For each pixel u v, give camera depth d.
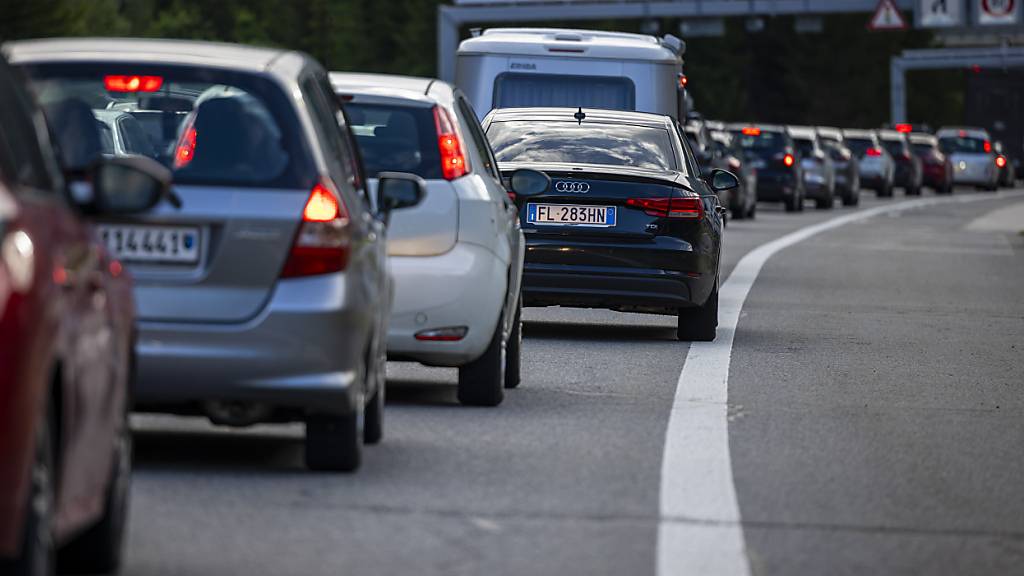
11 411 12.02
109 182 15.88
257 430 24.58
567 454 23.30
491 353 27.45
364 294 21.06
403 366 32.81
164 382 20.25
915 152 166.75
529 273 37.97
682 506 19.95
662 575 16.64
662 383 31.39
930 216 119.19
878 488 21.53
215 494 19.81
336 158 21.53
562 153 39.28
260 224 20.34
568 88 58.56
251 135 20.80
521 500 20.03
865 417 27.80
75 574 15.81
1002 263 72.38
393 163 27.00
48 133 15.50
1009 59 196.50
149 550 17.00
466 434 24.78
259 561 16.75
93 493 14.77
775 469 22.62
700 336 39.34
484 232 26.98
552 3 156.00
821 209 125.44
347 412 20.91
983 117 197.50
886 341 40.28
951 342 40.59
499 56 58.66
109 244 20.31
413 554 17.23
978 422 27.72
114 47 21.83
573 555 17.38
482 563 16.92
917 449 24.77
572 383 31.08
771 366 34.53
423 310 26.58
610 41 58.91
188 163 20.67
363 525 18.45
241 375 20.23
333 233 20.50
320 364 20.34
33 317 12.35
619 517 19.23
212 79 21.09
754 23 159.88
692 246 38.03
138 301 20.22
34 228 12.97
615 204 38.00
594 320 44.19
